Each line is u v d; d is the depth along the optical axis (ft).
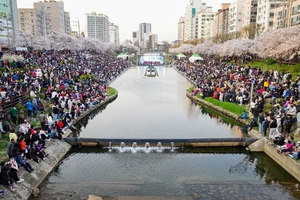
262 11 295.89
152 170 62.75
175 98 159.33
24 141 56.90
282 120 74.49
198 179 58.29
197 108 132.87
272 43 164.35
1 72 105.19
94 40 377.30
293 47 143.74
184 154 72.84
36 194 50.42
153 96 165.48
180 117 115.65
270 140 73.15
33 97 89.15
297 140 69.31
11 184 47.73
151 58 461.37
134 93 175.73
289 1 228.22
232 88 128.16
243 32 289.12
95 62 256.52
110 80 219.41
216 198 49.88
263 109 92.89
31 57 161.79
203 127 100.22
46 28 445.78
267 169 64.13
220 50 263.90
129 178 58.49
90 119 111.14
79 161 67.82
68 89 118.11
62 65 169.37
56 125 76.13
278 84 113.39
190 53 448.24
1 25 276.21
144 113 122.42
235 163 67.51
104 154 72.28
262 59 223.71
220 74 177.78
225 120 110.22
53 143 70.44
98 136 88.48
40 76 115.96
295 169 58.44
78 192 51.80
